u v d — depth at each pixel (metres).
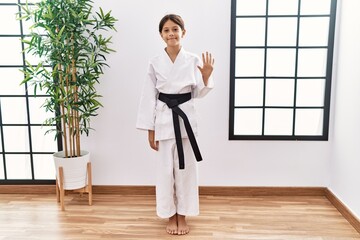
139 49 2.81
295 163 2.91
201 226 2.39
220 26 2.74
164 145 2.28
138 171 2.98
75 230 2.35
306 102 2.89
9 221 2.49
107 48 2.64
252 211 2.64
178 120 2.21
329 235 2.26
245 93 2.90
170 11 2.74
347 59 2.52
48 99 2.77
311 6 2.76
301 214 2.58
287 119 2.93
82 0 2.48
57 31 2.50
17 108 3.04
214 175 2.95
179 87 2.20
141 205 2.77
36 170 3.12
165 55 2.22
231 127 2.88
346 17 2.55
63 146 3.00
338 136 2.70
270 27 2.81
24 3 2.86
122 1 2.74
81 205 2.77
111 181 3.00
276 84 2.88
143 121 2.30
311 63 2.84
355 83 2.38
